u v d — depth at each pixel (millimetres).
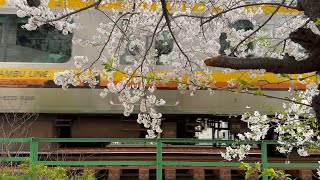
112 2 5883
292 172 6684
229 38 5383
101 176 6539
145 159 6914
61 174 4977
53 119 7594
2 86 7363
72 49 7398
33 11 4426
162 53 6211
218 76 7207
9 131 7078
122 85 5148
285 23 5609
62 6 6953
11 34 7488
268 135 6855
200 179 6547
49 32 7480
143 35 5285
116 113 7434
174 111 7383
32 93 7379
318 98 2188
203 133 8141
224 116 7766
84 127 7770
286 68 2119
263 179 5551
